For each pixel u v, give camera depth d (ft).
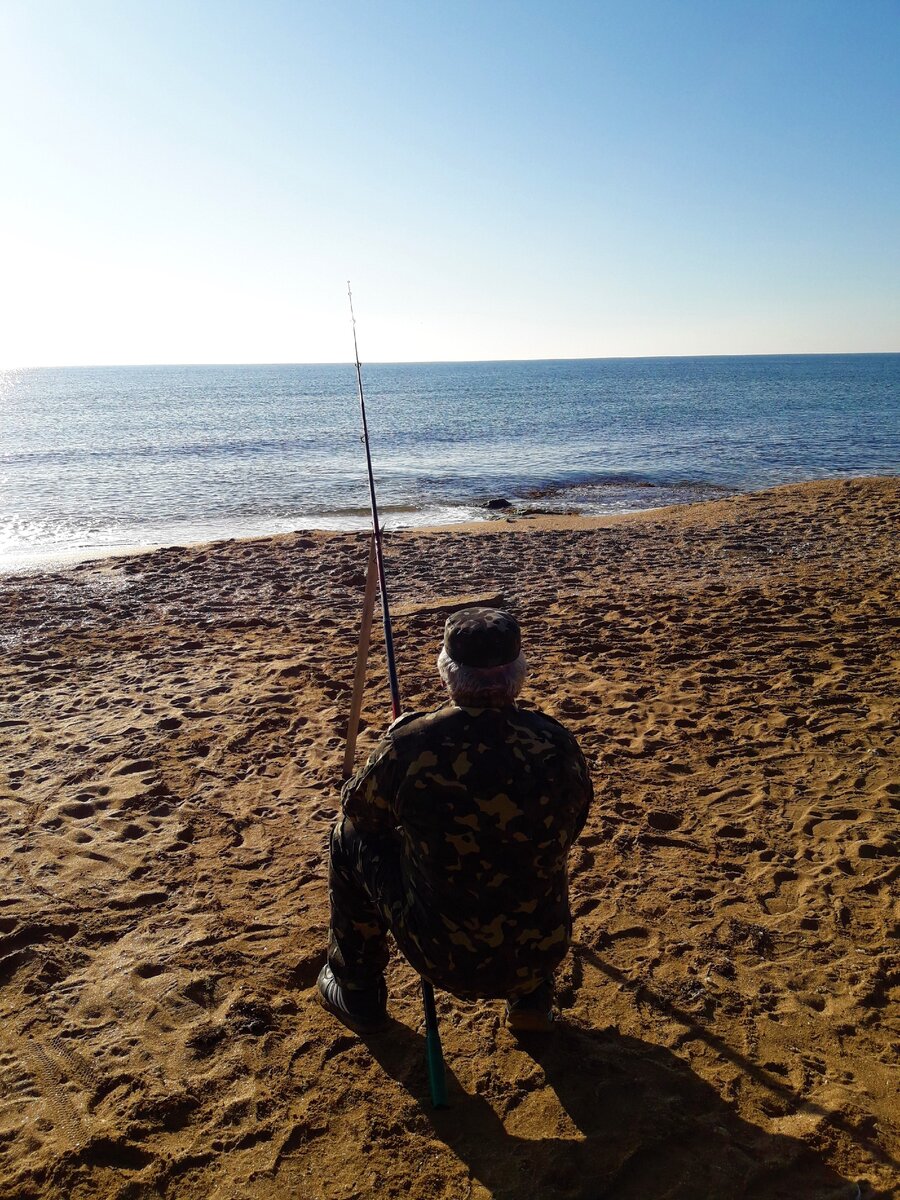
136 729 17.83
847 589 27.48
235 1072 8.46
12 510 64.54
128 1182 7.27
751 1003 9.23
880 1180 7.05
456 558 38.55
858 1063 8.35
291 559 38.70
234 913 11.23
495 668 7.13
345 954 8.73
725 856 12.25
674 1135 7.56
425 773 7.04
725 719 17.26
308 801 14.44
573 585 31.68
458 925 7.23
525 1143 7.54
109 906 11.47
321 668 21.85
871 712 17.21
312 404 261.44
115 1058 8.71
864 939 10.28
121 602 30.58
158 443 122.93
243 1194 7.13
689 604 26.61
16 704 19.70
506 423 163.73
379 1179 7.24
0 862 12.59
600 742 16.37
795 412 185.26
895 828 12.72
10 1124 7.90
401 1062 8.59
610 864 12.12
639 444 117.91
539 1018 8.52
